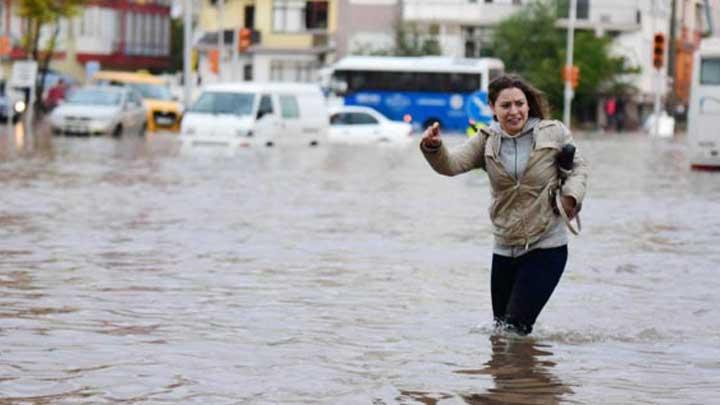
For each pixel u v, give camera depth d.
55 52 197.75
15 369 17.89
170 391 16.75
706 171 69.44
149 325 21.30
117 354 18.95
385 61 145.38
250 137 85.19
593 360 19.16
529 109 20.02
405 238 34.53
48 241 32.34
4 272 27.00
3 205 41.75
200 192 48.34
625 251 32.72
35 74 117.19
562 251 20.20
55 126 100.38
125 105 103.06
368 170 64.56
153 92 123.19
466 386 17.30
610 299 24.97
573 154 19.73
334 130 105.44
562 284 26.89
